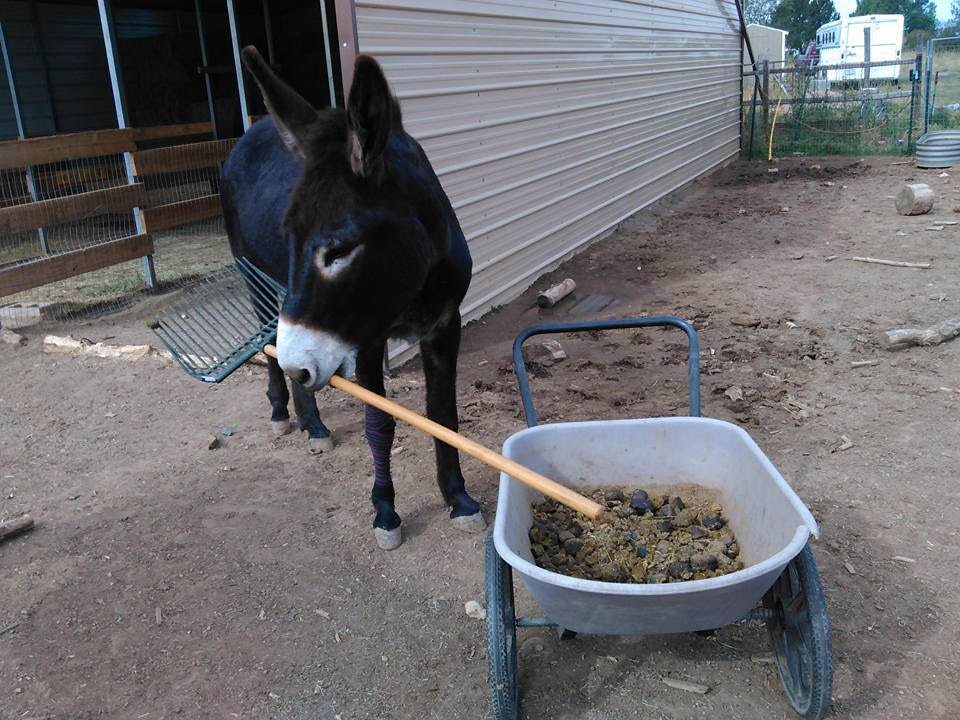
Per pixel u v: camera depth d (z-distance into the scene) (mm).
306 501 3762
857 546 3135
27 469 4207
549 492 2031
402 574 3174
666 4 10570
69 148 6859
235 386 5211
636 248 8555
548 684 2535
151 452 4348
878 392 4516
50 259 6559
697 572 2473
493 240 6645
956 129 14352
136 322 6691
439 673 2637
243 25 14547
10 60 11328
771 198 10906
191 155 7840
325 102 13828
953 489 3496
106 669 2705
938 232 7973
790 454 3904
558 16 7328
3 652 2797
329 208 2199
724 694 2457
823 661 2094
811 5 46750
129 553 3387
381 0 4941
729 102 14805
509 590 2281
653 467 2791
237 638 2838
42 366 5680
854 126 16172
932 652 2568
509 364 5348
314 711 2496
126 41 13703
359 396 2355
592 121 8438
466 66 5949
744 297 6422
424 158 2930
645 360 5277
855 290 6324
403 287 2436
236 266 3988
